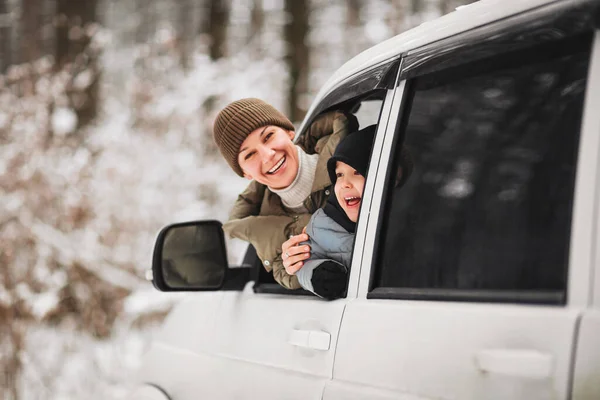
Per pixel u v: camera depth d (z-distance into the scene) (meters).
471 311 1.77
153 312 8.87
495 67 1.90
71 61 13.76
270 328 2.60
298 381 2.33
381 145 2.27
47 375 7.62
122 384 7.42
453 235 1.93
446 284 1.92
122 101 12.05
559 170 1.66
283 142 2.72
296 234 2.72
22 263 8.60
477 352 1.71
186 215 9.46
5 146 9.41
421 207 2.06
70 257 8.74
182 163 9.84
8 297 8.08
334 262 2.35
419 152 2.10
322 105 2.79
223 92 10.71
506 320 1.67
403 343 1.94
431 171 2.04
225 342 2.88
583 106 1.62
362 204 2.29
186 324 3.27
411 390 1.88
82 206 9.17
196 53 11.48
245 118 2.73
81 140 10.45
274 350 2.53
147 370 3.47
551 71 1.74
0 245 8.51
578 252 1.55
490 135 1.87
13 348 7.79
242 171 2.85
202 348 3.05
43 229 8.88
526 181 1.74
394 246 2.13
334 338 2.23
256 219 2.80
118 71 12.85
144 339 8.46
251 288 2.96
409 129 2.17
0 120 9.73
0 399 7.54
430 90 2.12
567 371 1.51
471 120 1.94
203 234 3.06
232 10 13.85
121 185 9.54
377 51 2.48
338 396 2.12
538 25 1.78
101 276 8.85
